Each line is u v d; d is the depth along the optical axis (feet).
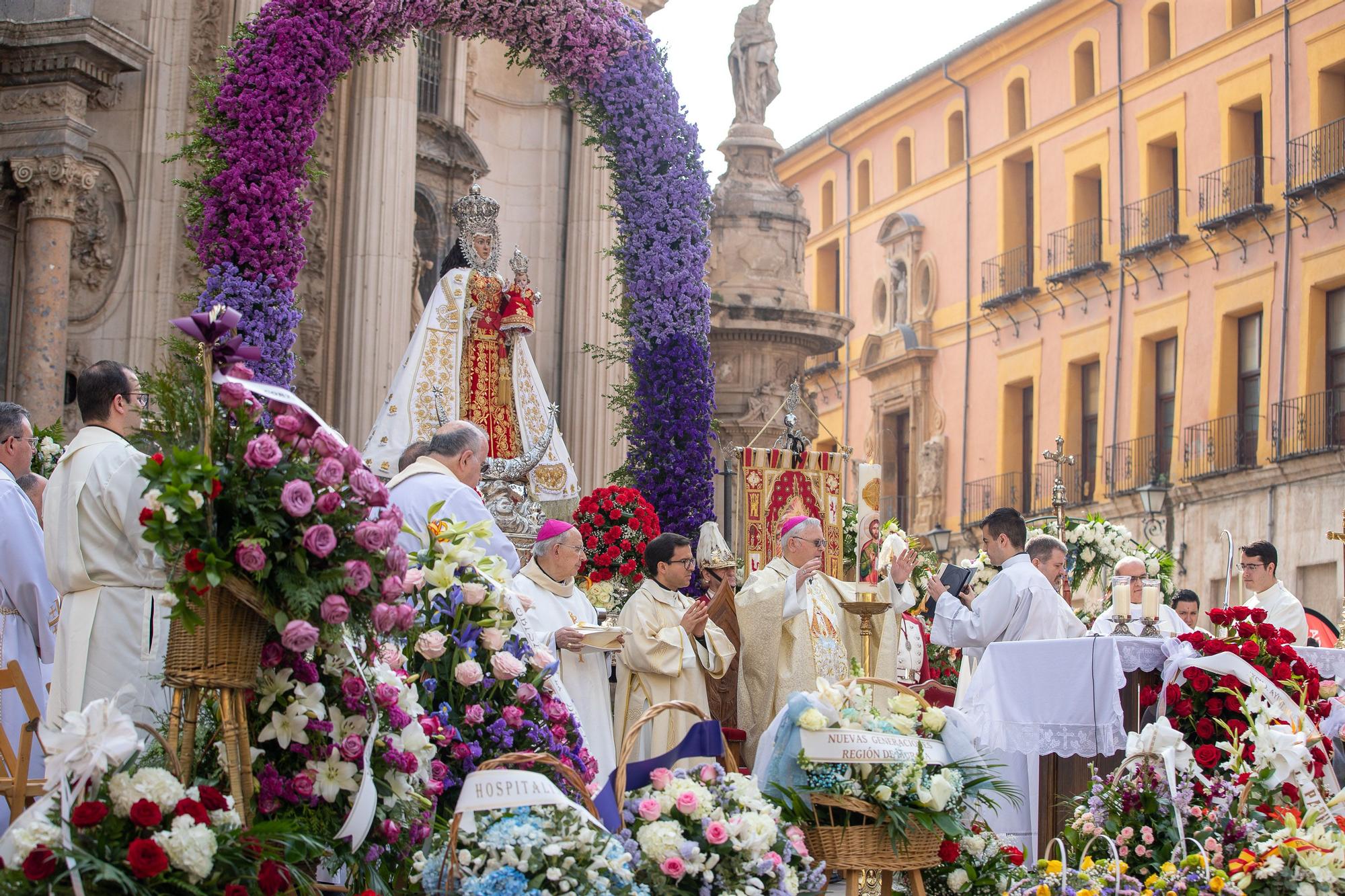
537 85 61.11
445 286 32.32
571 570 24.32
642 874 17.15
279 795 15.37
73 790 13.35
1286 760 21.33
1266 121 83.87
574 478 33.47
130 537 18.97
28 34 43.47
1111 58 96.27
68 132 43.91
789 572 26.25
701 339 33.76
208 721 15.93
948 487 107.86
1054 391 98.94
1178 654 23.18
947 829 19.39
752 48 60.18
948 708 21.06
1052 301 99.40
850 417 121.70
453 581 18.95
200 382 15.31
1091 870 20.47
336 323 49.14
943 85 111.55
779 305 56.90
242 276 29.17
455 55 59.11
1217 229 85.81
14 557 20.75
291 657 15.65
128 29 45.68
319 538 14.67
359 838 15.42
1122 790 21.81
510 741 18.58
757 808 18.11
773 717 25.49
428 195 57.47
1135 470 90.99
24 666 21.49
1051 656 23.41
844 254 124.16
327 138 48.85
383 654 17.30
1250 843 20.93
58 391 43.96
